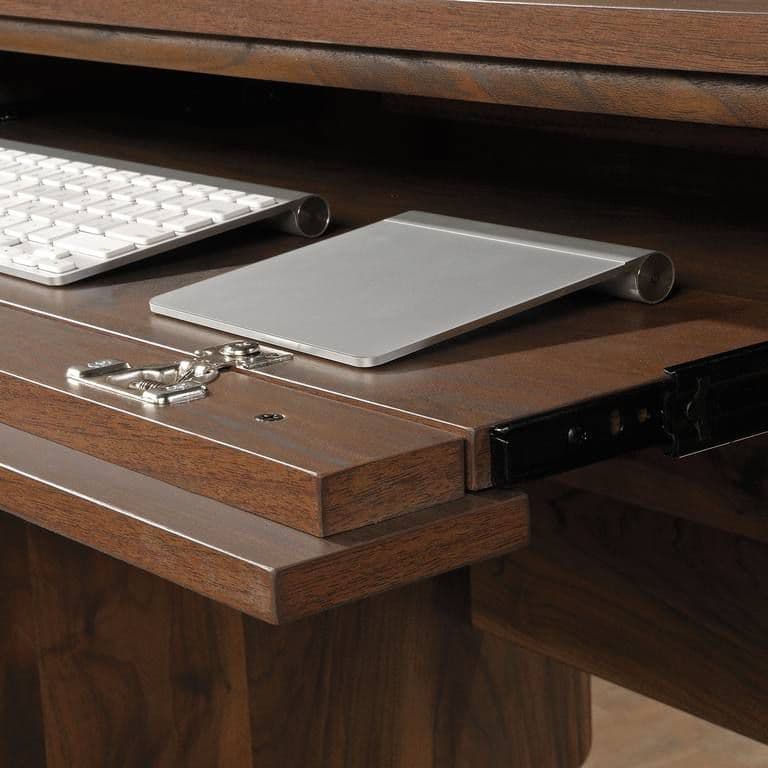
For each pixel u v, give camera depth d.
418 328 0.87
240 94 1.85
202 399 0.81
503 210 1.27
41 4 1.45
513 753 1.85
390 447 0.72
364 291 0.94
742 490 1.26
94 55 1.42
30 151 1.49
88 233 1.14
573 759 1.97
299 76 1.20
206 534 0.70
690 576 1.45
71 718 1.56
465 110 1.63
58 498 0.77
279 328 0.90
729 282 1.00
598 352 0.85
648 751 2.34
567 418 0.76
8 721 1.53
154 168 1.35
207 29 1.25
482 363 0.84
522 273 0.94
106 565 1.53
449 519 0.71
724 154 1.36
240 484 0.73
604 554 1.53
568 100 1.00
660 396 0.80
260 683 1.52
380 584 0.69
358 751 1.64
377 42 1.09
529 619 1.64
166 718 1.57
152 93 1.91
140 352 0.90
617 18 0.93
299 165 1.50
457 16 1.03
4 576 1.48
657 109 0.95
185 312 0.95
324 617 1.56
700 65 0.89
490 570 1.67
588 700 1.99
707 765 2.29
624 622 1.53
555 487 1.56
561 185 1.38
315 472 0.69
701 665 1.47
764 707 1.42
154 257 1.13
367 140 1.63
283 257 1.05
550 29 0.97
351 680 1.61
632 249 0.95
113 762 1.58
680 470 1.31
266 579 0.66
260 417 0.77
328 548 0.68
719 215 1.22
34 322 0.98
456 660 1.73
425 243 1.04
